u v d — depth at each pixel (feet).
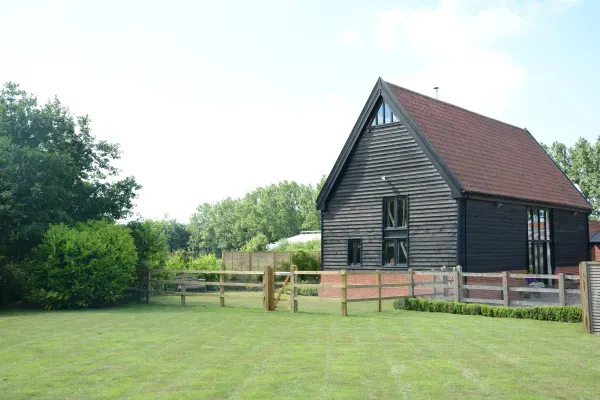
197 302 74.79
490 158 85.76
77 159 77.15
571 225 99.45
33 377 28.96
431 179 74.43
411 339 40.37
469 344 38.11
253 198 319.06
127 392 25.94
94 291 65.51
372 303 72.33
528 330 45.09
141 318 54.03
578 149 165.27
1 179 64.64
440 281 69.10
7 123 70.18
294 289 59.88
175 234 306.76
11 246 68.03
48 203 69.87
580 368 30.40
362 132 82.84
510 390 25.81
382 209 79.56
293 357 33.47
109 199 78.07
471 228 72.38
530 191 85.76
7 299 67.82
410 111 78.95
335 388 26.20
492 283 73.67
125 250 68.44
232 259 120.16
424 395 24.97
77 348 37.01
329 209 86.02
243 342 39.11
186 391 25.88
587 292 43.60
